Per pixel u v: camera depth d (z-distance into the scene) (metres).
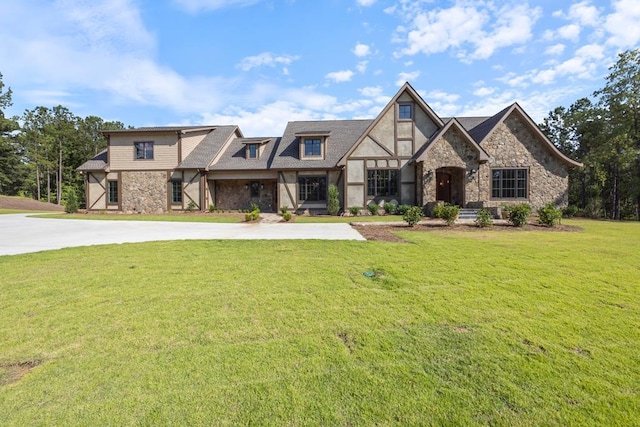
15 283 5.03
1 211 27.38
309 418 2.11
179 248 7.91
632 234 10.15
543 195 17.83
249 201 23.86
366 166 19.27
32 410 2.20
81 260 6.63
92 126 48.44
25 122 45.84
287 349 2.98
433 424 2.07
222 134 25.53
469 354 2.88
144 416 2.13
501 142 17.80
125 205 22.91
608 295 4.32
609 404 2.23
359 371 2.63
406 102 19.22
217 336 3.25
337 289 4.67
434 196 17.19
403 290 4.59
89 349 3.01
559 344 3.03
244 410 2.19
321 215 20.25
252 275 5.42
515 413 2.16
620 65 22.22
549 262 6.16
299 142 20.86
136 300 4.27
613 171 26.08
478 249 7.50
